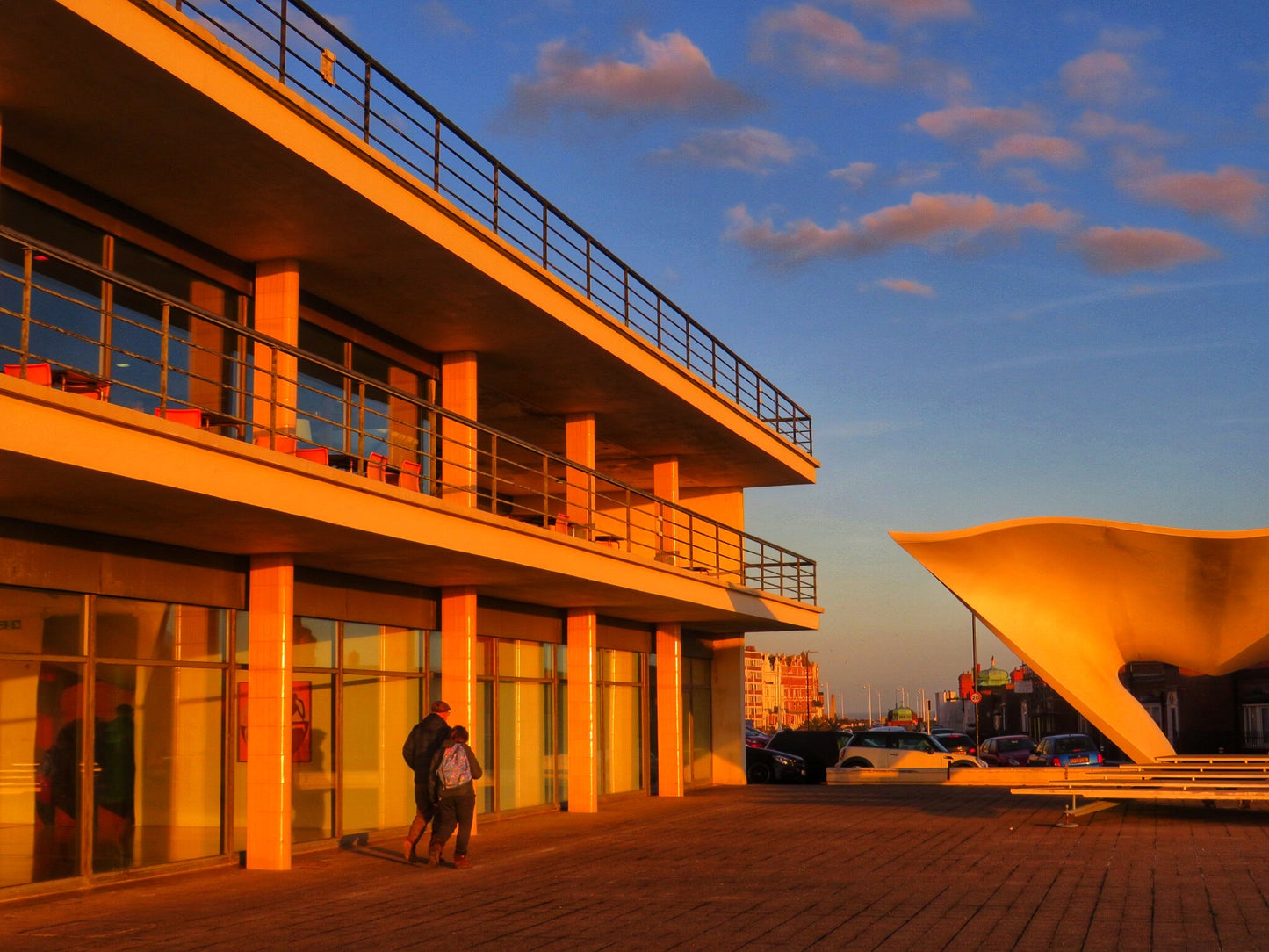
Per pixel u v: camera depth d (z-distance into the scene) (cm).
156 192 1418
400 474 1847
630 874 1414
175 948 987
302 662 1656
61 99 1213
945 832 1820
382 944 1000
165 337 1189
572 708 2342
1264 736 4653
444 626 1966
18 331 1298
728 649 3209
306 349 1762
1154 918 1070
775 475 3089
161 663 1422
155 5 1141
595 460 2872
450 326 1914
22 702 1247
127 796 1370
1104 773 2052
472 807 1519
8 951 980
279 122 1308
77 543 1317
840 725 13262
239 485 1201
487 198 1827
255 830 1498
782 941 984
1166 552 1894
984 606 2042
